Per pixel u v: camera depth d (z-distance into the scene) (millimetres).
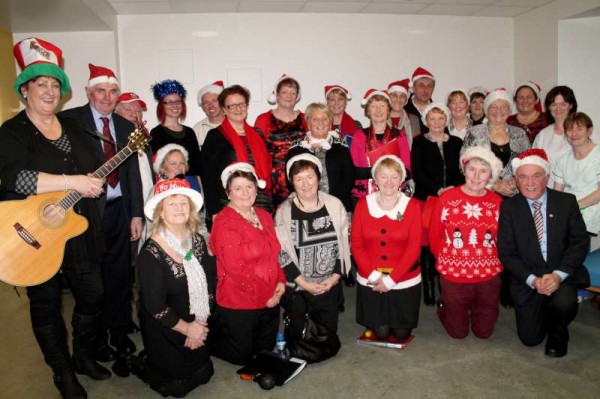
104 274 2789
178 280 2389
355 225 3107
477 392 2441
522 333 2936
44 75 2148
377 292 3041
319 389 2510
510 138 3715
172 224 2410
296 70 5734
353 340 3127
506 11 5781
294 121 3693
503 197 3598
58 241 2162
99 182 2232
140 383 2613
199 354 2504
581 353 2844
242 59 5641
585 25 5348
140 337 3199
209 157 3252
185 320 2461
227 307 2713
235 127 3305
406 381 2568
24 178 2082
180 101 3779
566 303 2719
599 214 3416
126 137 2857
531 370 2656
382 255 3045
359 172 3596
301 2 5227
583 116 3391
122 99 3889
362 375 2648
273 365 2686
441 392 2449
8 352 3070
